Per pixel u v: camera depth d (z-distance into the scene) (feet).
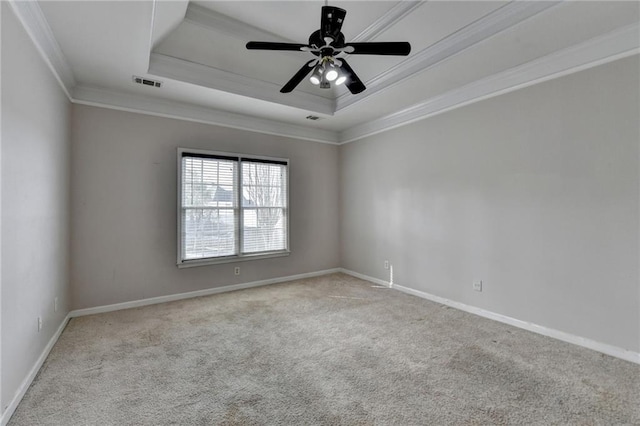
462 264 11.88
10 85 5.96
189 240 13.52
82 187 11.16
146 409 6.09
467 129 11.62
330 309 12.00
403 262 14.44
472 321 10.71
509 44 8.54
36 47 7.34
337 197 18.45
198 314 11.42
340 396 6.50
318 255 17.66
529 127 9.78
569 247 8.96
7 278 5.85
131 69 9.98
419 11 8.93
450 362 7.89
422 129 13.43
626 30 7.75
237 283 14.83
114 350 8.53
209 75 11.46
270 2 9.12
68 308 10.71
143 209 12.42
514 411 5.99
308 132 17.15
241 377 7.24
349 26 10.01
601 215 8.35
